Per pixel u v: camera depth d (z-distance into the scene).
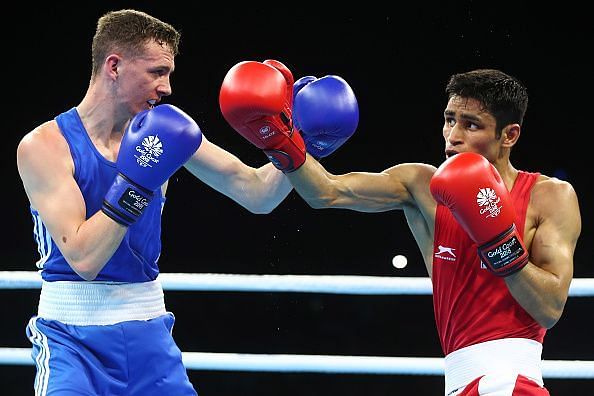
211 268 11.84
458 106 4.29
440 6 11.75
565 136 11.58
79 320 4.38
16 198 11.45
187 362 6.07
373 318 11.23
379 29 11.84
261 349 11.32
